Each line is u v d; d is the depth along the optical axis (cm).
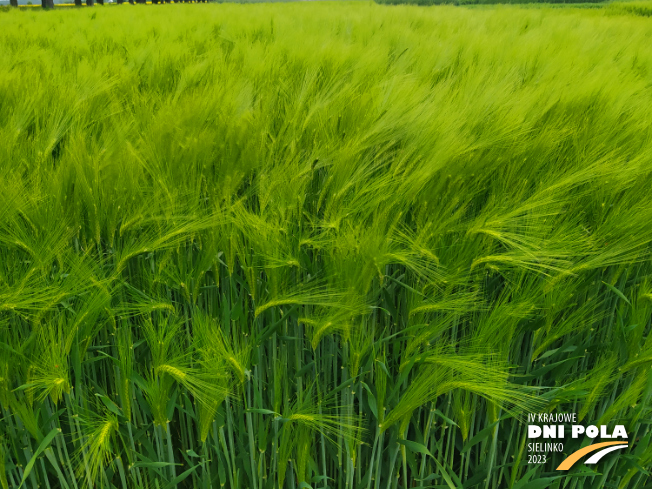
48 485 189
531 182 213
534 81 366
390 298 193
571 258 184
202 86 321
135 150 197
